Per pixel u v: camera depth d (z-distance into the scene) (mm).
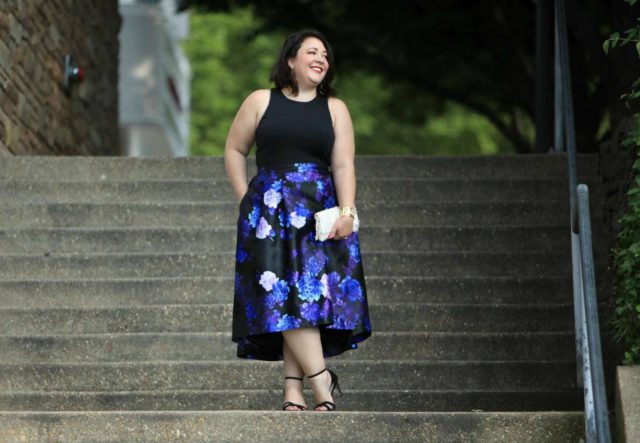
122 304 17000
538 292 16953
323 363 12812
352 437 12188
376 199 19578
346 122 13266
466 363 15281
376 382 15195
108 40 30000
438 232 18297
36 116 23516
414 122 38594
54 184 19656
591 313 11086
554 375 15250
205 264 17688
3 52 21469
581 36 24281
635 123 14023
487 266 17641
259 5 32188
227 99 64000
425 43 31281
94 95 28391
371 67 32906
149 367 15219
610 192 18094
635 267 12422
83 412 12398
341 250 12945
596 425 10359
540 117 23000
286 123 13031
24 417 12383
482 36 31109
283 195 12906
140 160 20391
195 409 14719
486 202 19000
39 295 16984
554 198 19516
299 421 12219
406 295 17000
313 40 13258
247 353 13305
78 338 15812
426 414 12242
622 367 11953
